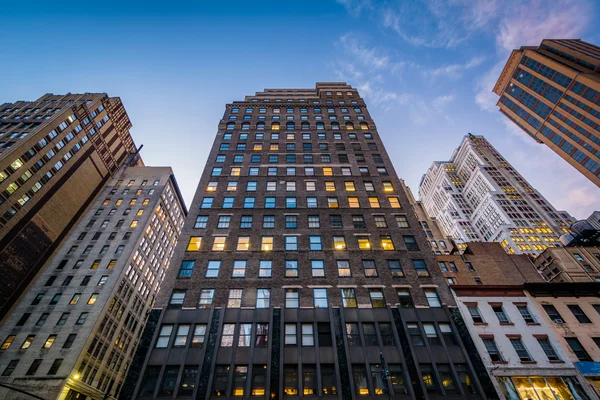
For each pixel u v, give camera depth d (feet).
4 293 185.47
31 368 149.79
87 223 229.86
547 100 369.50
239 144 153.79
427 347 79.87
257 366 75.51
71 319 170.71
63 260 201.98
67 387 147.43
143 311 227.61
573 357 78.89
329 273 96.58
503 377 74.95
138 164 342.03
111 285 189.47
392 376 74.95
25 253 202.39
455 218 559.38
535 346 81.05
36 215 213.46
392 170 138.72
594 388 73.46
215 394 70.95
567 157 356.38
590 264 193.16
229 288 91.35
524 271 134.51
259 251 102.32
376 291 92.48
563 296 92.94
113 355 187.73
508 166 581.94
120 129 328.49
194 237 106.73
